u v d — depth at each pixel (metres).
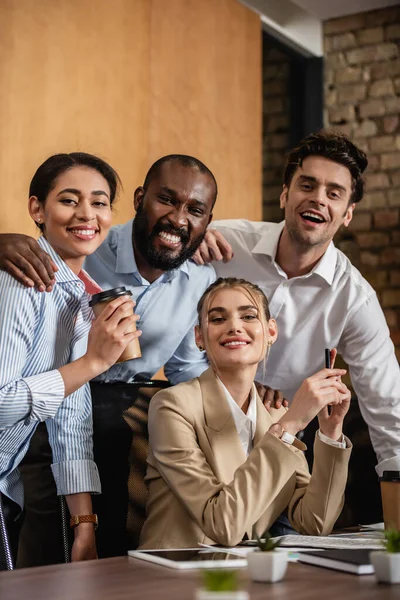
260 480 1.61
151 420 1.77
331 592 1.10
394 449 2.36
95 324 1.70
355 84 4.61
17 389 1.62
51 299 1.73
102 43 3.37
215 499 1.61
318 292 2.47
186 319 2.35
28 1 3.08
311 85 4.72
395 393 2.42
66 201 1.80
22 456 1.80
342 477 1.79
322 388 1.71
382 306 4.43
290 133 4.74
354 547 1.43
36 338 1.72
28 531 1.93
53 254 1.80
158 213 2.17
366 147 4.56
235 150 4.06
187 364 2.43
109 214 1.85
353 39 4.62
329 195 2.33
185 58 3.77
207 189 2.19
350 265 2.52
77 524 1.81
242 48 4.13
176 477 1.67
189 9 3.80
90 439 1.88
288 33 4.54
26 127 3.09
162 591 1.08
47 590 1.09
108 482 1.90
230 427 1.78
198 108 3.84
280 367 2.54
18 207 3.07
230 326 1.82
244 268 2.51
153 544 1.67
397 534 1.20
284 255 2.46
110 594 1.06
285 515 1.98
